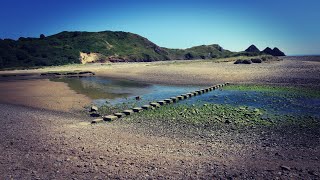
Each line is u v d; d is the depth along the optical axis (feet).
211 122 60.70
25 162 36.60
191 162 36.14
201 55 612.29
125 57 443.73
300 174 31.48
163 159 37.35
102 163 35.96
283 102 81.56
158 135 50.70
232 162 36.01
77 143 44.75
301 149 41.70
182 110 74.38
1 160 37.45
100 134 50.93
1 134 51.55
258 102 83.10
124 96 102.68
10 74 222.07
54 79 176.04
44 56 356.18
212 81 141.69
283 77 138.72
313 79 126.72
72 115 71.67
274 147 42.88
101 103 88.43
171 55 577.02
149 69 223.51
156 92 112.47
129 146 43.39
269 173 31.94
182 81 146.61
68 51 387.55
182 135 50.70
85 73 214.90
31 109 79.36
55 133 51.62
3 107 82.74
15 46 365.20
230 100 88.22
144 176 31.89
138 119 65.31
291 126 56.18
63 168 34.45
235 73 167.53
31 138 48.21
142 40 559.79
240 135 50.39
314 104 77.41
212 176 31.60
